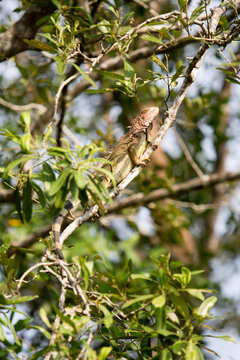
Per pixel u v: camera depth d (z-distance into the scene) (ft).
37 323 34.88
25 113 20.22
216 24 25.79
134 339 21.52
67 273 19.22
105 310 18.85
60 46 23.63
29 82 42.96
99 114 52.19
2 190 37.22
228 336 19.65
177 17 24.25
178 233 47.21
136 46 42.65
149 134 28.78
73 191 18.58
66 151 19.40
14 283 22.27
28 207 20.88
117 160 28.27
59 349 17.58
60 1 26.91
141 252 48.70
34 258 36.09
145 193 45.32
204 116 47.21
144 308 20.12
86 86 42.88
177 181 50.19
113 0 35.65
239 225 58.13
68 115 48.93
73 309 18.89
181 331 19.70
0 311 20.49
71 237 40.60
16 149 37.76
